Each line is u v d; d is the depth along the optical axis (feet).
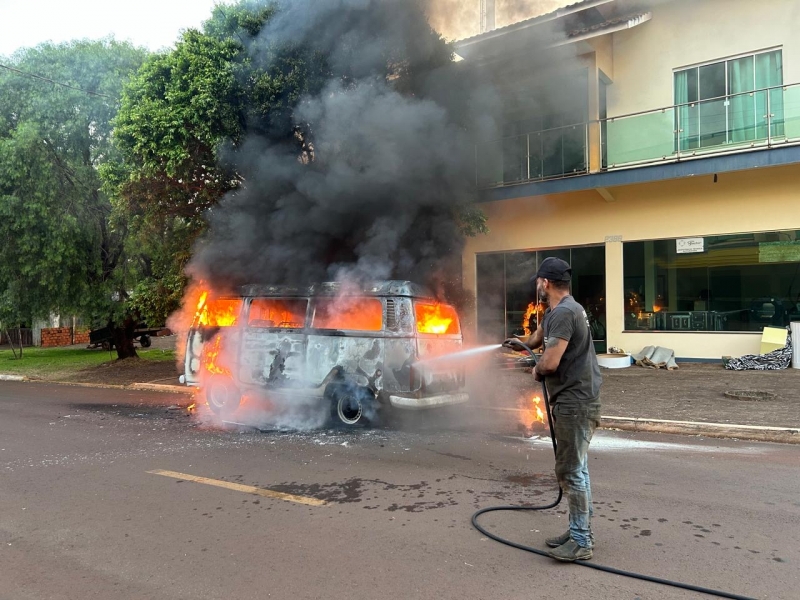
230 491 16.72
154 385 40.60
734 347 39.24
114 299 55.31
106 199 52.01
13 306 51.75
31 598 10.77
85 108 51.13
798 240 37.14
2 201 48.85
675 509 14.58
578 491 11.68
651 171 39.58
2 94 51.62
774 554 11.91
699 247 40.40
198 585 11.09
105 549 12.91
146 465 19.81
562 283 12.34
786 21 37.65
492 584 10.82
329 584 10.96
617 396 29.66
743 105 38.19
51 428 27.04
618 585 10.71
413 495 16.02
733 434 22.50
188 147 32.07
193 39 32.45
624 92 43.50
